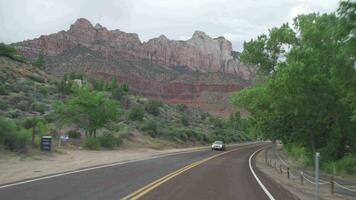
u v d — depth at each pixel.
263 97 44.62
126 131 64.19
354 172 32.41
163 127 84.50
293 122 42.16
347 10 16.45
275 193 16.84
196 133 92.00
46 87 82.44
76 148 43.09
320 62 32.03
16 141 29.06
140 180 18.94
